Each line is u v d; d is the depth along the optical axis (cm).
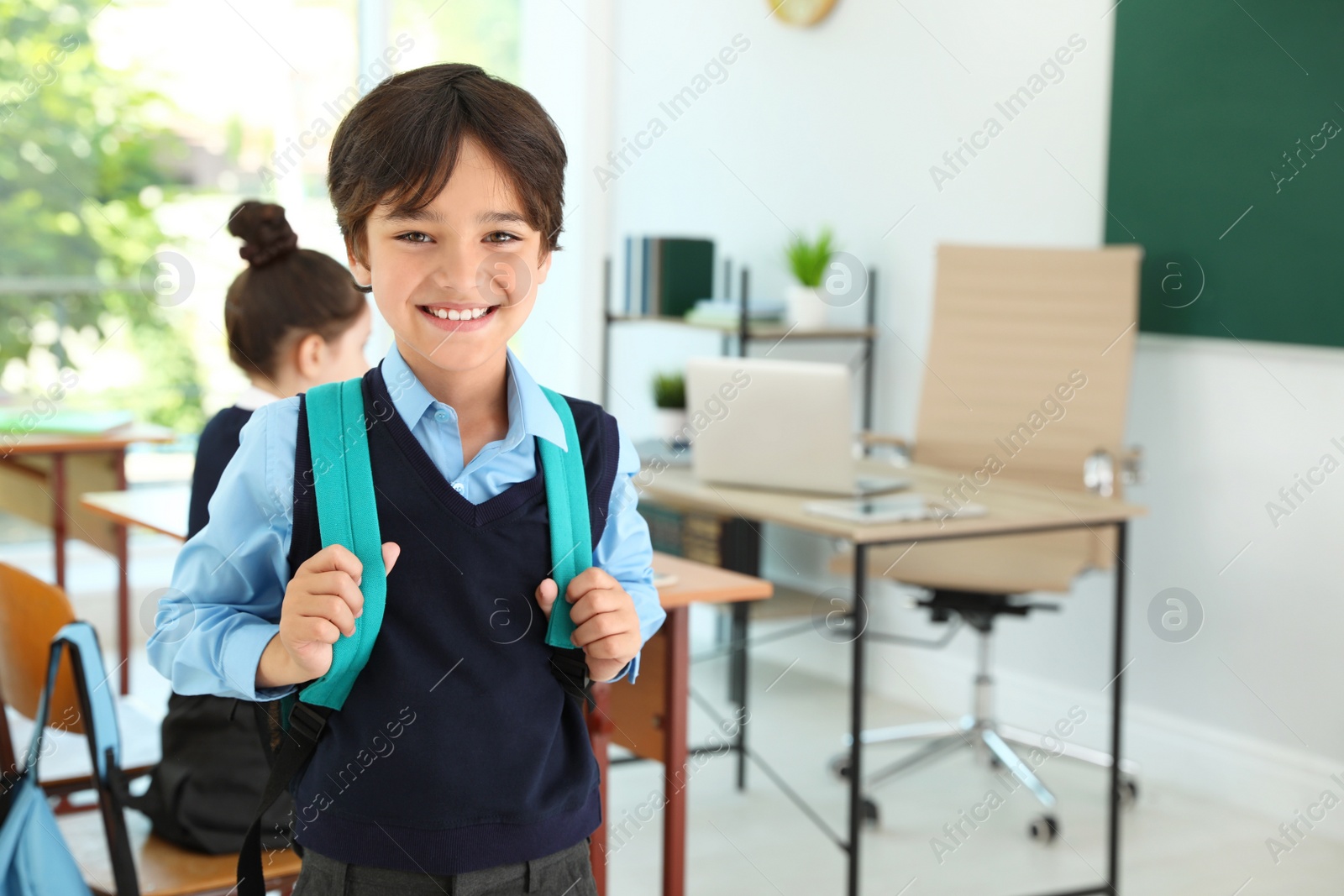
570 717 110
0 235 482
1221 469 313
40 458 342
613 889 259
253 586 106
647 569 122
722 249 447
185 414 480
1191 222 315
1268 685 304
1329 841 289
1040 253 333
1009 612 303
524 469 109
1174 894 260
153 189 486
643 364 476
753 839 288
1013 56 353
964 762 342
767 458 279
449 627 103
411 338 103
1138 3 321
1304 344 293
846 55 399
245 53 477
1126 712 334
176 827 167
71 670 170
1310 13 288
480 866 101
